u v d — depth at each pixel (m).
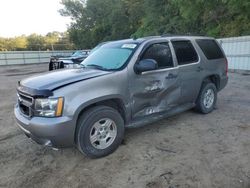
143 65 3.78
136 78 3.87
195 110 5.43
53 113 3.09
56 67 13.00
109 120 3.58
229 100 6.72
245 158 3.39
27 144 4.19
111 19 39.19
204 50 5.24
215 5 18.98
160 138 4.19
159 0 25.95
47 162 3.53
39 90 3.12
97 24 45.16
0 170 3.36
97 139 3.49
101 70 3.84
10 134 4.70
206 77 5.23
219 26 19.64
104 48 4.66
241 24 18.02
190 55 4.89
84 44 46.47
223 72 5.77
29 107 3.24
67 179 3.07
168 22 25.62
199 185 2.82
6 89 10.51
